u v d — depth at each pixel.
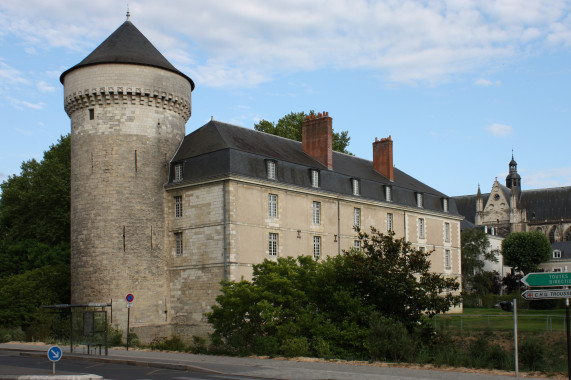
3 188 55.50
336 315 27.16
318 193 41.66
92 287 36.91
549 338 36.00
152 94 38.41
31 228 50.56
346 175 44.81
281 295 27.33
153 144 38.66
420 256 27.44
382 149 50.94
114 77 37.78
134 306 36.75
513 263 90.56
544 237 90.19
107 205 37.28
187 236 37.88
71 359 24.75
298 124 62.84
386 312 27.06
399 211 49.31
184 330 37.19
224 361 22.28
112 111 38.03
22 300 39.75
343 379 16.89
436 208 53.69
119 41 39.16
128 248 37.09
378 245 28.45
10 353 28.12
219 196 36.31
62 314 39.91
